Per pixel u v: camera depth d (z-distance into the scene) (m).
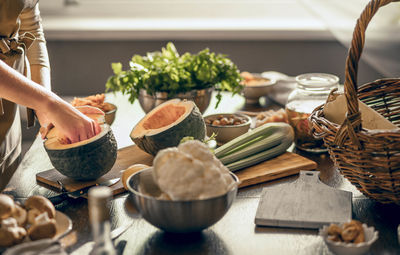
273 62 3.13
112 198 1.13
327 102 1.20
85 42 3.08
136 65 1.58
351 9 2.74
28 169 1.31
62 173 1.17
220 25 3.12
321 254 0.90
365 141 0.97
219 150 1.25
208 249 0.91
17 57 1.37
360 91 1.26
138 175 0.98
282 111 1.58
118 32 3.04
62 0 3.19
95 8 3.22
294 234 0.96
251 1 3.24
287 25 3.12
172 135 1.25
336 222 0.97
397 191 1.00
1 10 1.31
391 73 2.79
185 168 0.87
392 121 1.27
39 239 0.86
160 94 1.55
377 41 2.75
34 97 1.15
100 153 1.14
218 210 0.89
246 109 1.82
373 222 1.00
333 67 3.14
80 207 1.08
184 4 3.25
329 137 1.05
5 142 1.40
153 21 3.19
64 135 1.18
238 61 3.13
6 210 0.87
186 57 1.66
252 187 1.19
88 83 3.17
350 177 1.06
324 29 3.04
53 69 3.13
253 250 0.91
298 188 1.12
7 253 0.76
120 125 1.65
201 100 1.59
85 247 0.92
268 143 1.29
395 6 2.68
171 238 0.95
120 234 0.96
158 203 0.88
